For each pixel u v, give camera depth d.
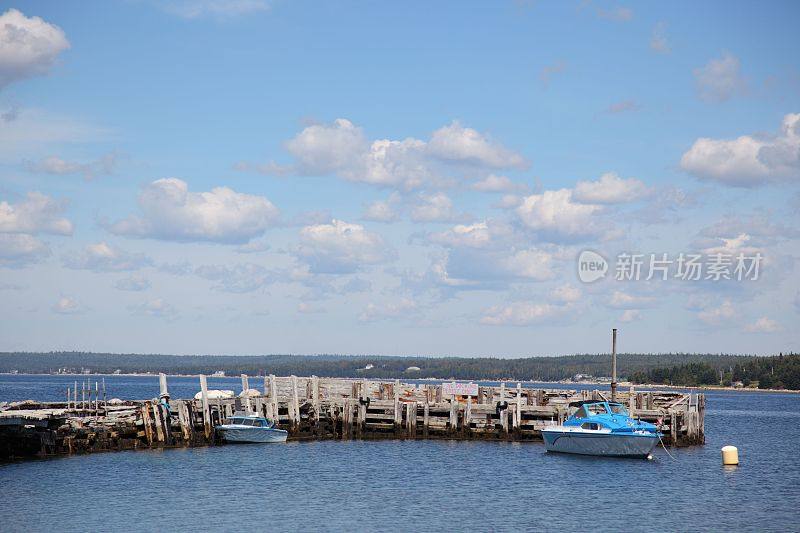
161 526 47.88
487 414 88.81
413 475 65.94
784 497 58.56
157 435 78.44
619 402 86.31
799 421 151.00
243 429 83.06
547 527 48.81
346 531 47.38
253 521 49.38
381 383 91.75
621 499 57.12
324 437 89.69
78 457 71.50
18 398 172.75
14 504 52.62
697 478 66.25
